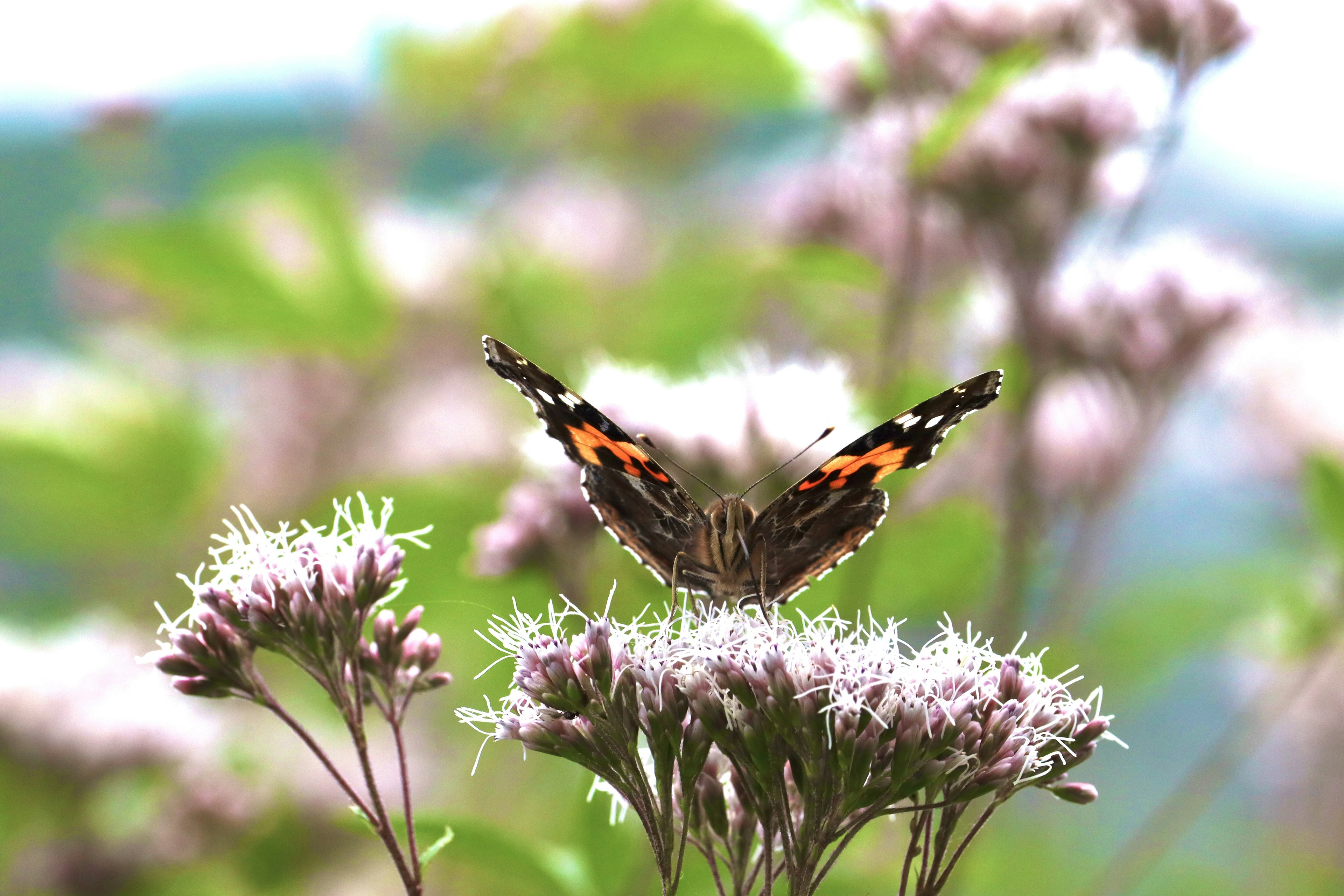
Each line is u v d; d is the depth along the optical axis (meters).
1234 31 0.79
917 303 0.81
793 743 0.69
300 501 0.82
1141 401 0.80
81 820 0.79
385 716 0.70
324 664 0.70
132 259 0.80
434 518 0.77
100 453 0.81
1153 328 0.79
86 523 0.82
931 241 0.81
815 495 0.73
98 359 0.82
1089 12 0.79
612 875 0.73
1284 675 0.82
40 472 0.81
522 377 0.73
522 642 0.70
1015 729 0.69
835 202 0.80
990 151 0.78
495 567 0.76
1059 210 0.79
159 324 0.81
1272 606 0.79
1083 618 0.79
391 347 0.82
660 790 0.70
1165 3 0.79
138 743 0.79
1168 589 0.79
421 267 0.82
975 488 0.79
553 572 0.76
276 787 0.79
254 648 0.70
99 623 0.81
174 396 0.82
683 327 0.81
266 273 0.80
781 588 0.73
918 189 0.79
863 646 0.70
